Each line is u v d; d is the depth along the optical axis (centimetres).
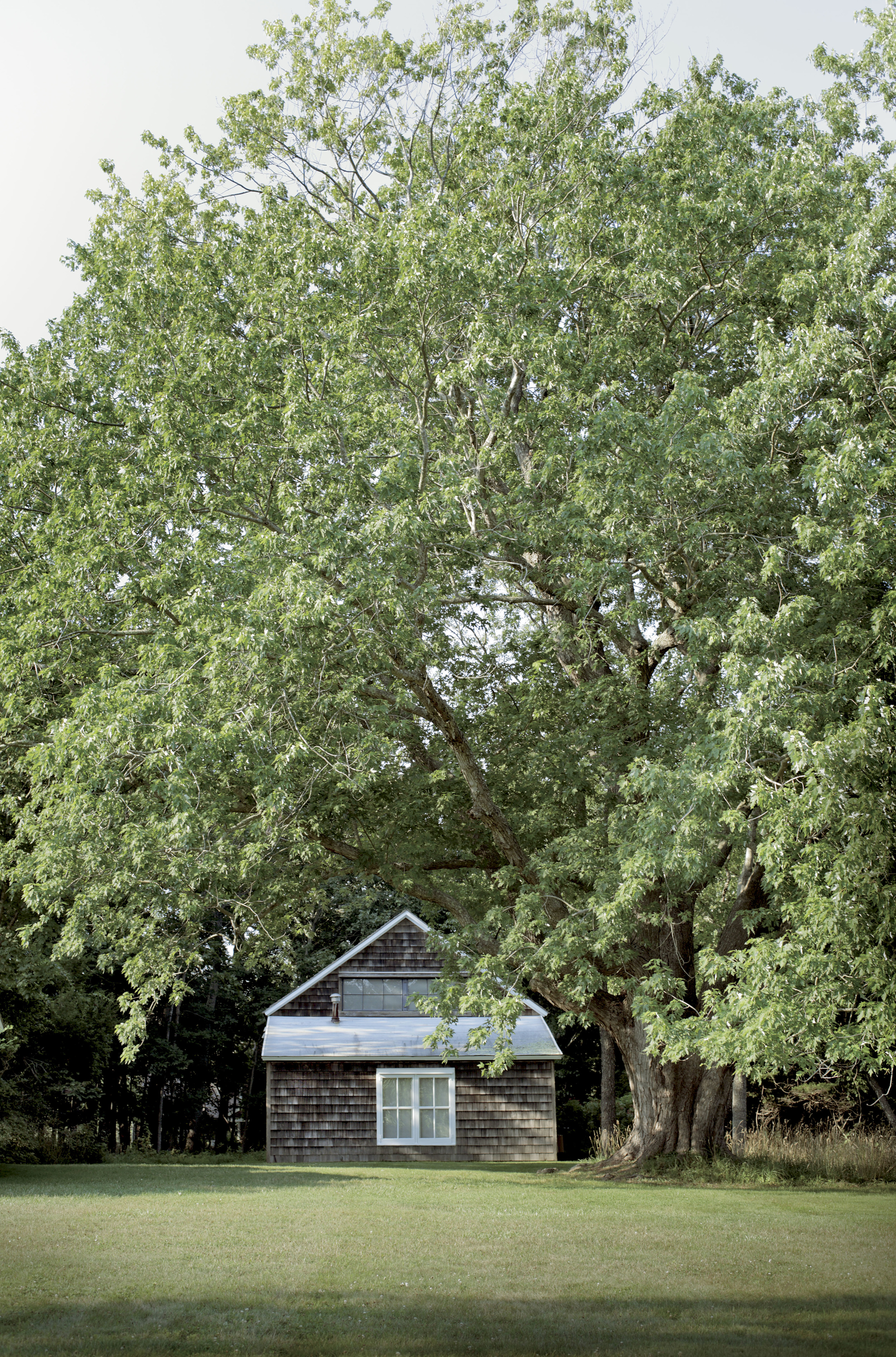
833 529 1227
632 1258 905
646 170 1733
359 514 1420
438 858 1839
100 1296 736
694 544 1401
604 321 1805
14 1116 2797
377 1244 959
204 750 1266
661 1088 1827
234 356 1575
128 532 1470
